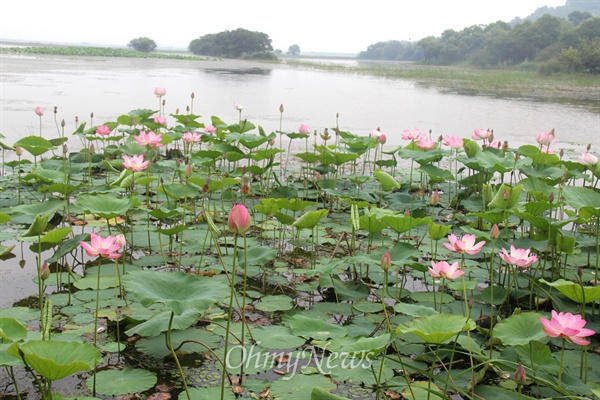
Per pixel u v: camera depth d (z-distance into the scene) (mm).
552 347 3533
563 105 21172
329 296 4266
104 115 12953
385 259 3006
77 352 2365
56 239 3688
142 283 2797
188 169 5262
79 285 4148
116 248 3102
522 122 15180
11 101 14492
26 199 6367
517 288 4344
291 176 7875
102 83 22125
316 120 14148
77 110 13516
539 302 4121
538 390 2982
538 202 4547
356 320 3771
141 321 3461
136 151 7152
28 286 4172
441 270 2994
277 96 20703
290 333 3471
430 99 22344
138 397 2795
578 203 4094
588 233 5820
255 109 15977
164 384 2926
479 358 3031
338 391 2920
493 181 7574
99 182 7250
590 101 23672
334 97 21625
